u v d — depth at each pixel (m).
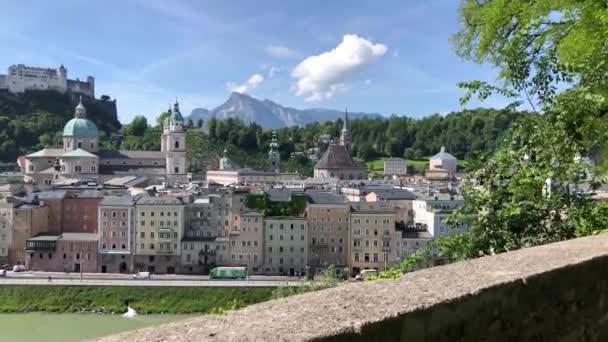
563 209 23.84
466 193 25.81
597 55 21.69
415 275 11.12
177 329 7.59
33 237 156.88
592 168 23.66
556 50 24.25
